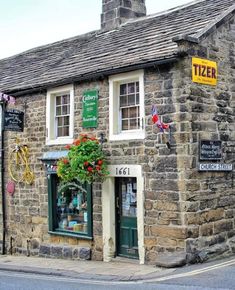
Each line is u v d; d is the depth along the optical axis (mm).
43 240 13617
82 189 12531
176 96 10422
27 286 9055
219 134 11023
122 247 11680
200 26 11406
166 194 10484
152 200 10758
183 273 9328
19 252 14367
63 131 13336
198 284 8297
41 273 11000
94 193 12133
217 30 11109
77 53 14953
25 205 14219
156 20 14039
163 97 10664
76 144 11602
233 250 11156
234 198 11305
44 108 13617
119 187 11820
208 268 9664
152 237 10711
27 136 14133
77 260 12414
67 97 13219
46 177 13508
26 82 14445
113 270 10484
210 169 10656
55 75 13570
